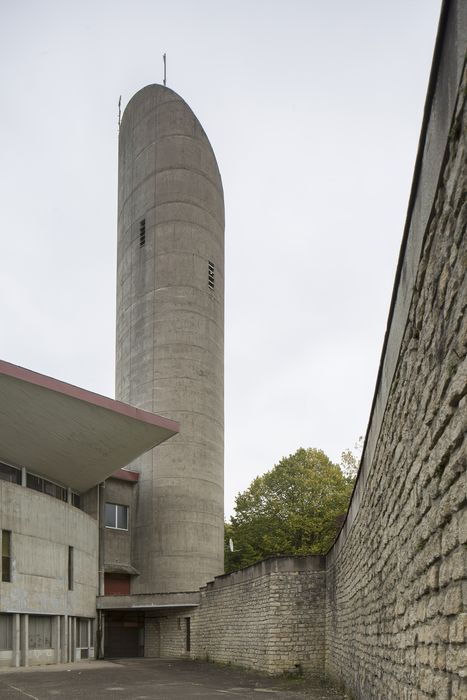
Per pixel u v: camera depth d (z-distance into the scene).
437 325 4.41
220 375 48.19
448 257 4.02
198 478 44.50
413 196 5.05
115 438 32.91
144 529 43.88
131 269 49.22
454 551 4.16
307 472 54.53
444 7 3.67
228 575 28.28
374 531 9.22
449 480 4.20
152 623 38.19
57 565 31.19
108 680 21.38
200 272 47.59
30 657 28.45
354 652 13.27
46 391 27.50
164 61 53.91
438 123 4.05
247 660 25.06
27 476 31.56
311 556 22.72
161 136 49.53
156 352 46.09
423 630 5.38
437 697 4.78
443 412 4.26
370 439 9.46
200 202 48.75
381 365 7.79
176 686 19.36
